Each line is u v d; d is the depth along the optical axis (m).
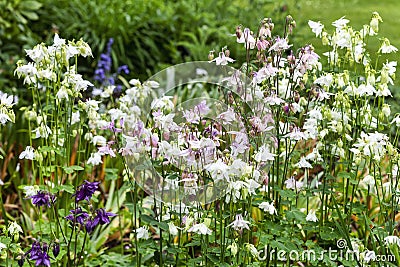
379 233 3.27
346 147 3.46
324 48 7.65
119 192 4.71
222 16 9.30
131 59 8.64
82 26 8.52
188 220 2.90
